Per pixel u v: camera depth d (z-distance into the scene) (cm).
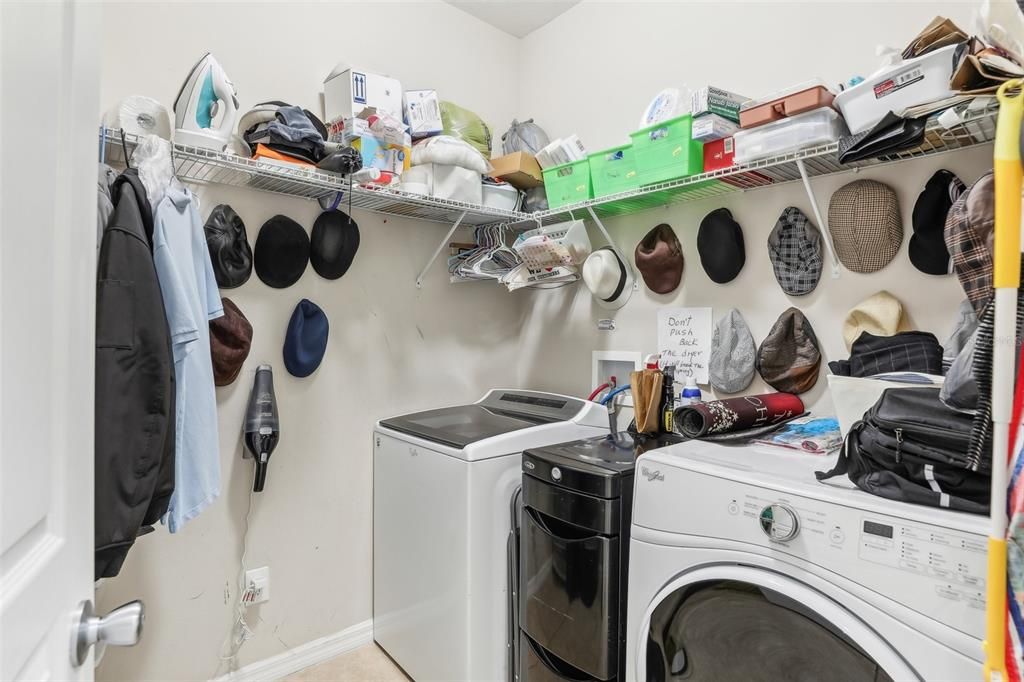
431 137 203
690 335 187
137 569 160
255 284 180
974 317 109
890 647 83
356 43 205
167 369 115
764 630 99
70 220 60
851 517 88
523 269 199
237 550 178
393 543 195
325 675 190
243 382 178
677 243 190
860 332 143
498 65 254
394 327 217
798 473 104
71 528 60
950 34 110
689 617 111
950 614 77
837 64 152
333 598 200
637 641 121
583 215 212
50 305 55
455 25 237
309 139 161
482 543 162
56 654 56
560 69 241
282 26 186
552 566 144
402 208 208
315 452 195
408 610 187
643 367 203
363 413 208
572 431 187
